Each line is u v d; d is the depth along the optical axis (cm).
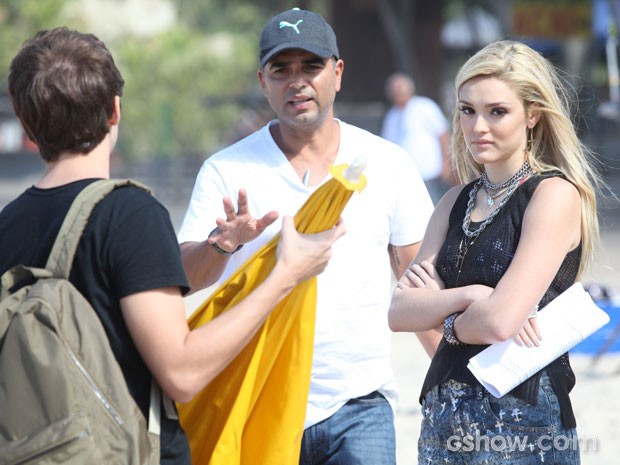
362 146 1377
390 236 1397
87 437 866
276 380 1120
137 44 10306
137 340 922
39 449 860
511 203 1159
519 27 7506
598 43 7512
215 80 10575
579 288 1126
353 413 1320
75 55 949
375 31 8125
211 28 13988
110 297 925
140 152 9688
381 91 8150
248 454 1124
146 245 923
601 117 7056
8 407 873
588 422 2270
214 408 1088
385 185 1362
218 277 1249
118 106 988
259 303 988
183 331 935
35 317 884
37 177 10156
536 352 1102
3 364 877
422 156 4559
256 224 1180
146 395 947
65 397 867
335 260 1323
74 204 930
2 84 9700
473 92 1158
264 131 1387
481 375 1099
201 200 1369
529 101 1155
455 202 1232
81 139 961
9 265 948
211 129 10412
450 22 10381
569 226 1131
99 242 922
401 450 2117
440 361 1160
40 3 9656
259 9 14025
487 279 1150
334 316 1315
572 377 1148
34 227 948
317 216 1070
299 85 1315
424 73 8006
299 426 1118
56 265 917
